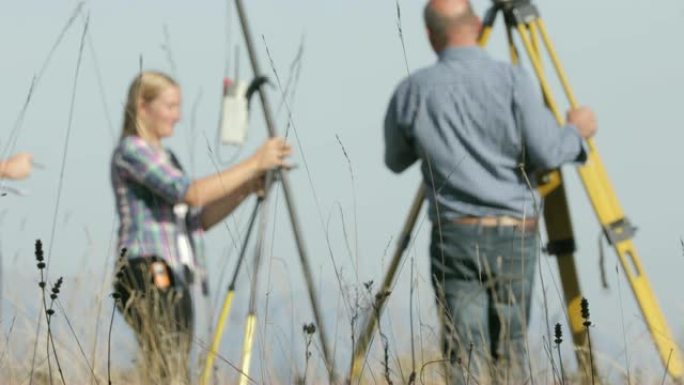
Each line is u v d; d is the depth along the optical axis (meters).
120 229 20.34
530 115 19.34
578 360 16.69
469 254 19.38
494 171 19.45
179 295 19.20
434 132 19.73
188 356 17.84
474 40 20.00
